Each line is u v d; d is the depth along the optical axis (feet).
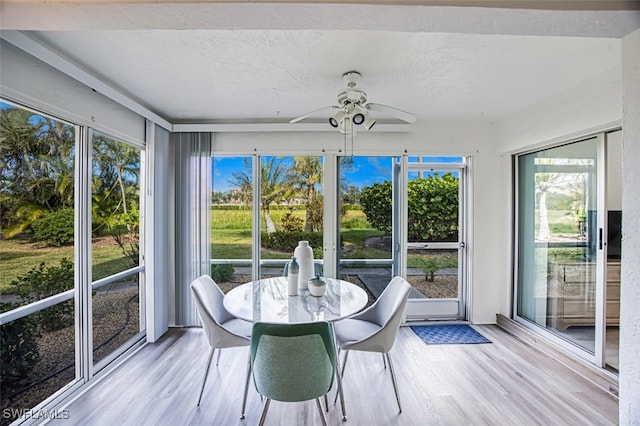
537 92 8.93
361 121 7.27
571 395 7.60
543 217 10.43
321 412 5.73
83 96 7.72
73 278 7.72
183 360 9.32
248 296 7.73
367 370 8.78
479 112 10.79
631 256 4.37
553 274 9.98
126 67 7.46
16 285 6.32
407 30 4.37
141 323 10.62
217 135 11.90
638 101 4.25
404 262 12.35
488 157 12.12
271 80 8.18
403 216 12.29
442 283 12.75
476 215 12.16
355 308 6.88
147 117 9.89
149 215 10.56
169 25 4.28
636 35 4.25
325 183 12.09
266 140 11.94
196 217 11.75
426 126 12.03
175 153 11.71
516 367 8.93
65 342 7.45
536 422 6.63
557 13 3.90
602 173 8.30
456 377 8.41
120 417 6.80
